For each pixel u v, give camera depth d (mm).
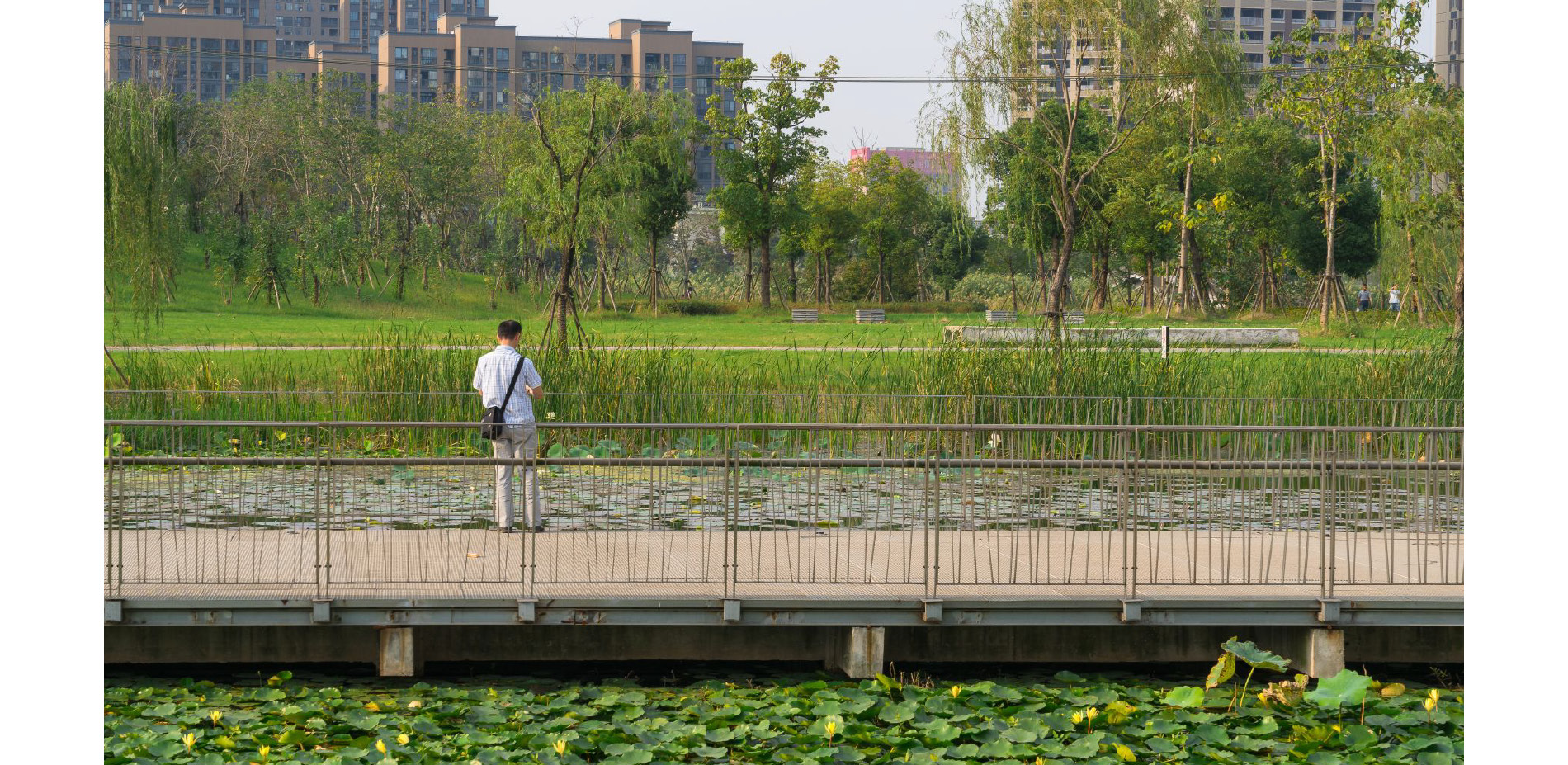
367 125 84000
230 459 11766
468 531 12258
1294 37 47219
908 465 11758
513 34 165125
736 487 10117
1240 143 62094
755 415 21016
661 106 35312
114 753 7602
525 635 10094
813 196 76750
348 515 13656
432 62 165125
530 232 34719
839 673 10188
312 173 82938
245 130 82125
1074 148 60469
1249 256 73062
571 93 34594
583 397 20422
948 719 8617
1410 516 13422
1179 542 12430
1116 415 20453
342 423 10234
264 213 78812
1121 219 60344
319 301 63281
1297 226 64500
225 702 8953
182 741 7863
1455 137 37812
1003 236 84938
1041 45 36094
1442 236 40562
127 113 27484
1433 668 10586
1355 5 157625
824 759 7711
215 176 81375
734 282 99562
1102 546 10703
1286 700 9062
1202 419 21109
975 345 22297
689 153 71750
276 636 9883
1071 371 21359
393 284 72125
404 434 20312
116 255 27781
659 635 10141
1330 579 10180
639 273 83000
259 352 28875
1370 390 22031
